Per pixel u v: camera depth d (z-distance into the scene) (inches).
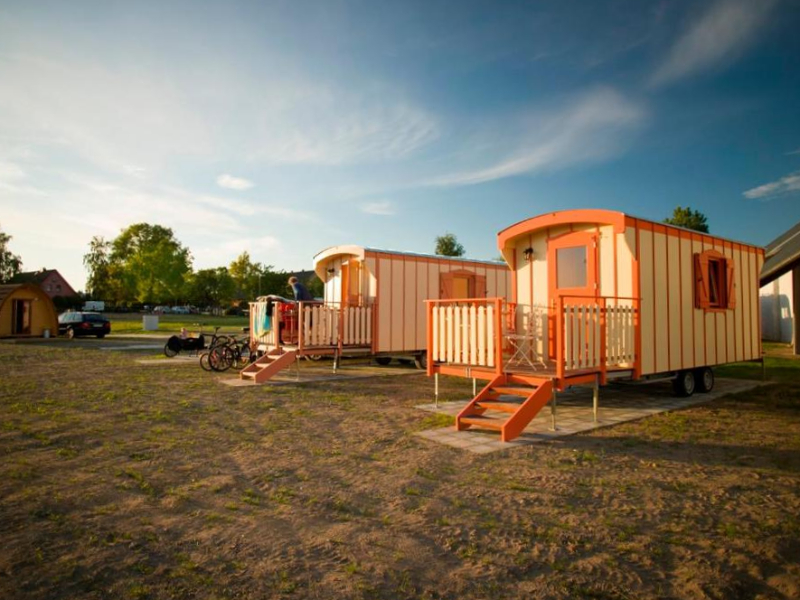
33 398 347.3
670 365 355.3
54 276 2822.3
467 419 269.4
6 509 160.9
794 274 709.3
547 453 231.9
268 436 258.5
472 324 309.6
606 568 129.5
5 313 963.3
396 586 120.2
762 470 208.7
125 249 2918.3
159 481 189.5
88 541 140.3
